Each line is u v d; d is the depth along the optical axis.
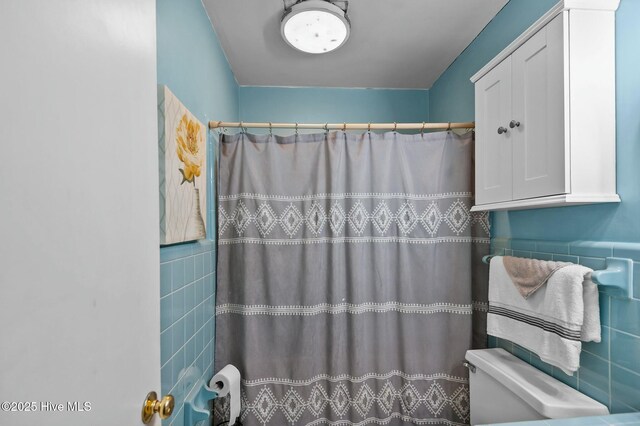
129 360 0.52
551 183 0.96
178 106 1.03
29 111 0.34
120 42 0.50
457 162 1.60
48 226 0.36
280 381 1.57
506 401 1.15
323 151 1.60
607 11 0.93
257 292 1.58
